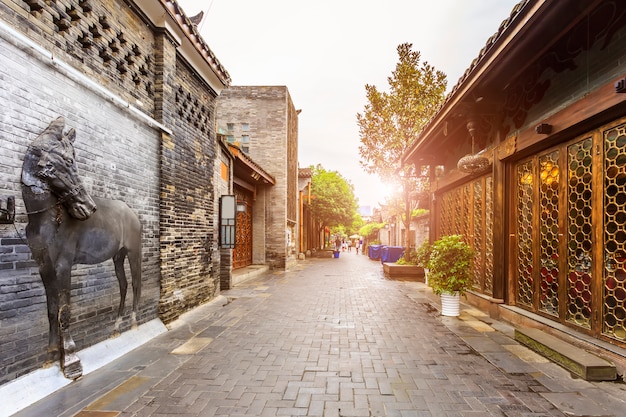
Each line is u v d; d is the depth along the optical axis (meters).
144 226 5.42
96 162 4.36
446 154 10.05
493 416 3.04
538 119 5.33
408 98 15.74
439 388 3.61
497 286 6.59
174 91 6.36
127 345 4.76
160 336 5.45
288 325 6.16
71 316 3.92
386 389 3.59
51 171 3.47
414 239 22.88
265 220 16.66
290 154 19.17
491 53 4.87
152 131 5.71
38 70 3.52
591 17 4.16
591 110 4.09
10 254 3.21
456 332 5.70
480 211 7.79
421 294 9.56
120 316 4.80
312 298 8.89
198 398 3.38
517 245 6.34
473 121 6.66
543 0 3.66
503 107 6.45
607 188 4.17
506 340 5.25
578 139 4.70
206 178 7.96
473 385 3.68
